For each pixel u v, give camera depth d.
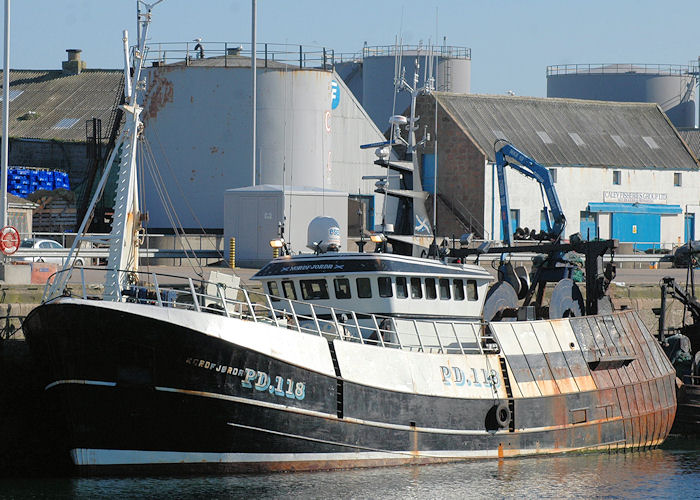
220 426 73.38
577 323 92.94
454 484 77.38
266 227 145.88
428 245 97.00
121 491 71.62
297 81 184.12
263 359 73.75
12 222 171.50
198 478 74.00
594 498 76.94
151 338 71.31
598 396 91.88
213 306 83.50
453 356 82.94
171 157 182.50
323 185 174.38
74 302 70.56
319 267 84.81
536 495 76.25
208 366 72.31
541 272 100.12
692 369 107.62
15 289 87.62
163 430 72.88
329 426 76.19
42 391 82.81
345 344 77.62
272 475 75.31
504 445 85.00
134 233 81.06
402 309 84.44
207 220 181.75
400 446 79.25
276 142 183.25
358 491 73.88
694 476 84.44
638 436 95.56
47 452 80.81
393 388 78.81
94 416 72.62
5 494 71.06
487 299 94.25
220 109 181.62
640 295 137.50
